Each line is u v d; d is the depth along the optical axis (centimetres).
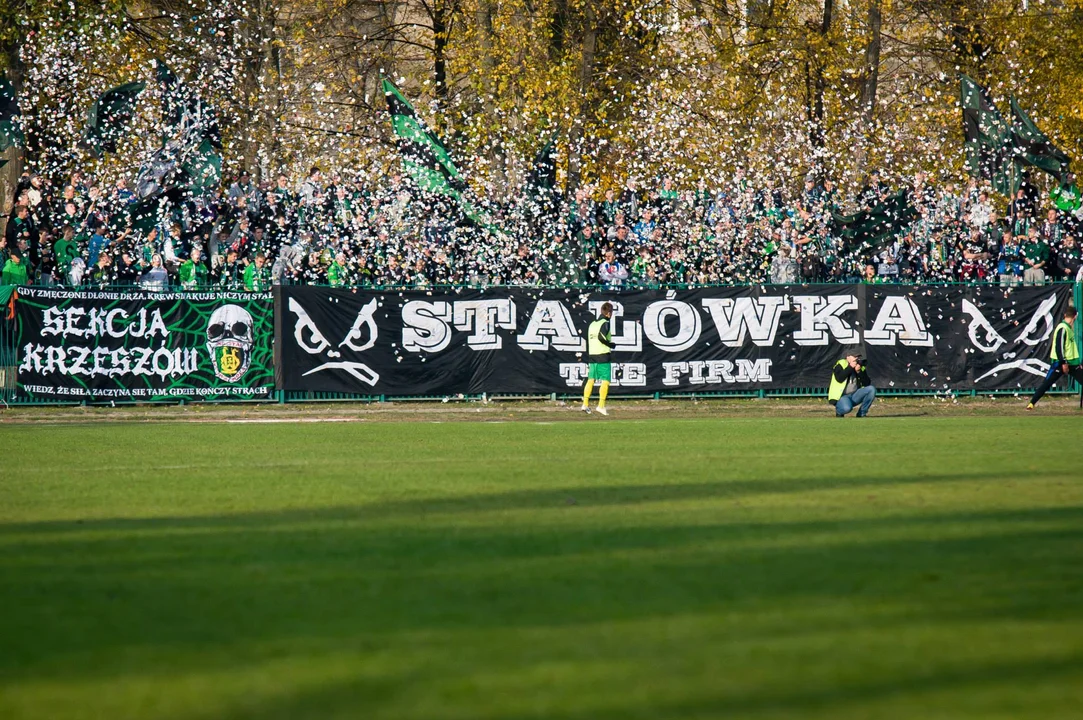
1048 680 1730
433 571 2575
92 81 11131
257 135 11175
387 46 14088
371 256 9388
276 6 13025
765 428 6850
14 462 4994
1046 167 10575
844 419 7700
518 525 3195
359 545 2902
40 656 1908
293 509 3528
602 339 8456
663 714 1577
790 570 2561
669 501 3647
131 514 3450
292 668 1817
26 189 9612
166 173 9669
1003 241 10194
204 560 2723
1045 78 14012
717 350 9269
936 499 3662
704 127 11200
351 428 6975
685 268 9912
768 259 10056
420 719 1565
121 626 2103
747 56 12825
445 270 9538
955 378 9356
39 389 8444
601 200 10556
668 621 2103
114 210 9544
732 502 3616
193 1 12238
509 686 1711
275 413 8344
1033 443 5688
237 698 1667
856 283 9300
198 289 8719
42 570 2617
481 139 10731
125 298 8575
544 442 5909
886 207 10231
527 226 9600
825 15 13538
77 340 8500
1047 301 9438
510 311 9106
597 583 2436
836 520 3244
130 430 6919
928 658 1855
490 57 12938
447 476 4391
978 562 2641
